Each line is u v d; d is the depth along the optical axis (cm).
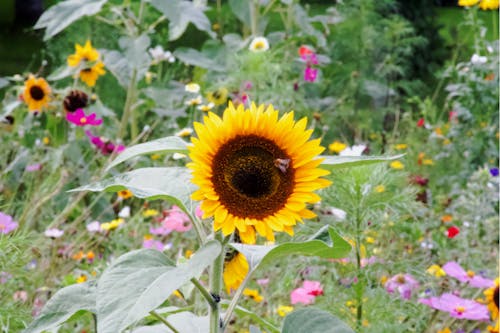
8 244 261
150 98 589
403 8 834
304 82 618
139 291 165
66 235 380
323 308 284
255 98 516
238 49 573
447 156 563
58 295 193
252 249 198
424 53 840
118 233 380
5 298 273
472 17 618
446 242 399
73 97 468
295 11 621
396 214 289
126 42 541
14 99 536
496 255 396
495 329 309
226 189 181
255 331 212
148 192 186
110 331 158
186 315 217
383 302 281
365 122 664
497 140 564
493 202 457
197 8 512
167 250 371
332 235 187
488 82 570
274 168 185
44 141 494
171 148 189
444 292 337
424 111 644
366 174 275
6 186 443
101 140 464
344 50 737
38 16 1400
